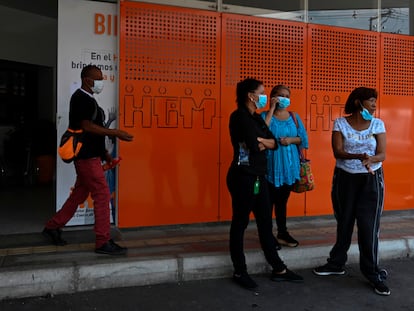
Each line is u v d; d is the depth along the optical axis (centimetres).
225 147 601
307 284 457
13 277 401
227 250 489
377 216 446
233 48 602
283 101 477
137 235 551
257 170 423
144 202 567
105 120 555
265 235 450
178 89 576
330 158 661
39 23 952
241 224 436
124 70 551
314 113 650
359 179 447
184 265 455
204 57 588
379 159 436
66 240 510
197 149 588
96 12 547
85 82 451
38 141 943
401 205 709
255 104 430
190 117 582
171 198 579
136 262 439
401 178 707
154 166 569
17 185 930
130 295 417
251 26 611
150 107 564
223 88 598
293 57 636
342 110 666
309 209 655
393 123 700
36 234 538
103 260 439
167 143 573
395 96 700
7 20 898
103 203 459
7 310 380
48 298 405
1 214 650
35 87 1023
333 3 659
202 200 594
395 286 459
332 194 472
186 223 588
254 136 414
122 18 548
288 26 631
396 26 700
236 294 427
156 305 398
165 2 567
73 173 550
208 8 590
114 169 558
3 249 474
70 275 416
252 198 429
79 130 443
